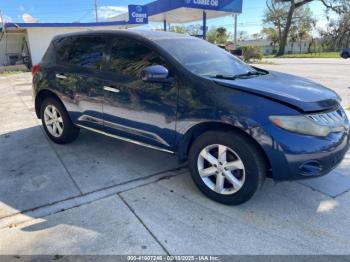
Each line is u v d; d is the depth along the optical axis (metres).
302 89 3.14
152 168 4.09
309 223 2.91
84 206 3.23
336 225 2.88
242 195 3.05
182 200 3.31
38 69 5.02
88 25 23.42
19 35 25.36
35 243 2.68
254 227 2.86
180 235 2.76
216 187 3.20
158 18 21.44
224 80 3.13
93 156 4.49
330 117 2.94
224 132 3.02
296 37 66.31
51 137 5.05
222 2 16.81
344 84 10.70
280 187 3.54
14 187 3.63
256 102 2.84
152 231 2.82
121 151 4.66
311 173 2.86
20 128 5.95
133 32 3.89
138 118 3.65
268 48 68.94
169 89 3.31
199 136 3.22
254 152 2.89
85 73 4.21
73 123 4.64
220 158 3.11
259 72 4.04
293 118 2.75
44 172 4.00
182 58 3.46
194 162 3.32
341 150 3.00
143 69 3.29
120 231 2.82
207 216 3.03
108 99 3.92
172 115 3.31
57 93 4.65
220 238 2.72
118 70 3.85
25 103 8.59
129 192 3.49
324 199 3.30
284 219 2.97
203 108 3.06
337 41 66.00
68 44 4.65
